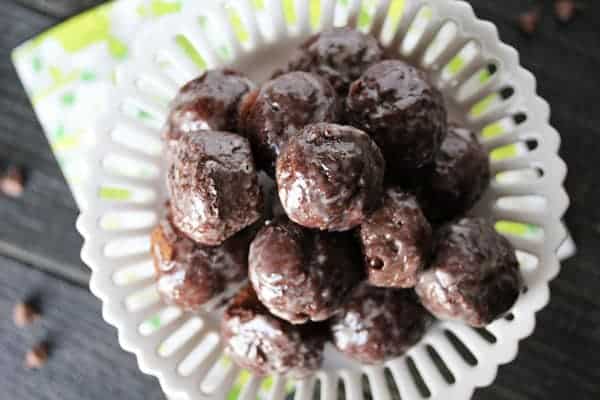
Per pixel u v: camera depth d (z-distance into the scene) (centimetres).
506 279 39
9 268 50
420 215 38
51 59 49
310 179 36
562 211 42
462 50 45
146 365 41
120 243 47
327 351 43
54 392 49
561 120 49
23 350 50
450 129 42
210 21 47
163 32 43
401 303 41
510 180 46
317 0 46
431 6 42
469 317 39
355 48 41
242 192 38
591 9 49
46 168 50
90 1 49
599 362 48
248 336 41
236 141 39
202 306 41
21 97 50
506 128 46
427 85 39
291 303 38
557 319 48
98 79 49
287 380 44
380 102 39
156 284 42
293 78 39
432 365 43
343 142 37
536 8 49
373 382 43
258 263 38
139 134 46
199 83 41
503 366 48
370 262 38
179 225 39
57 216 50
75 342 49
